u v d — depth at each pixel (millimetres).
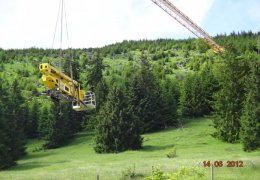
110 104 83000
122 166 50062
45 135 93750
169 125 100188
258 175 37500
